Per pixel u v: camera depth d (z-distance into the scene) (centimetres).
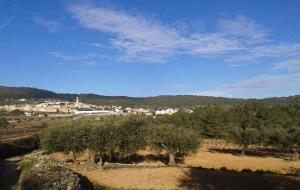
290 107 14162
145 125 8088
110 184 4838
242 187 4550
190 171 5684
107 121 7744
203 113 13825
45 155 8225
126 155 8444
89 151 7394
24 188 4212
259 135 9931
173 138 7762
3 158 8719
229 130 10812
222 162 8175
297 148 9131
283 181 4862
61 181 3988
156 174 5466
